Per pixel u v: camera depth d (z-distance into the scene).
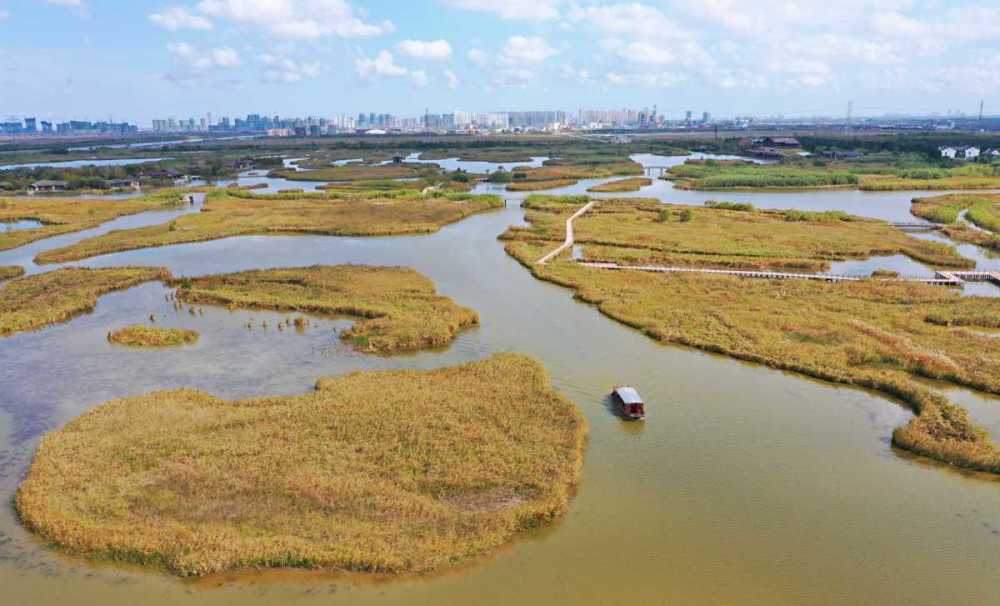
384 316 69.50
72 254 100.00
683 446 44.50
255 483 38.47
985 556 34.00
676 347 62.31
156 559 32.72
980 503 38.56
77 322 69.88
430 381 52.91
